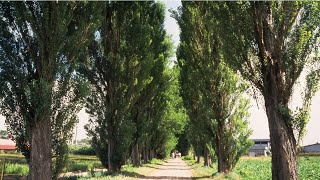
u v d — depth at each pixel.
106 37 23.83
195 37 24.30
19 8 13.81
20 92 13.66
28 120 13.52
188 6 24.92
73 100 14.73
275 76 11.07
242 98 23.59
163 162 57.12
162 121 49.72
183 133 88.62
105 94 23.28
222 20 12.22
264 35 11.38
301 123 10.61
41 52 13.77
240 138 23.61
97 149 23.23
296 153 10.63
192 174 26.95
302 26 11.08
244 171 30.58
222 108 23.55
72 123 14.83
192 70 26.41
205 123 24.17
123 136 22.89
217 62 23.30
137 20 25.17
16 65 13.77
